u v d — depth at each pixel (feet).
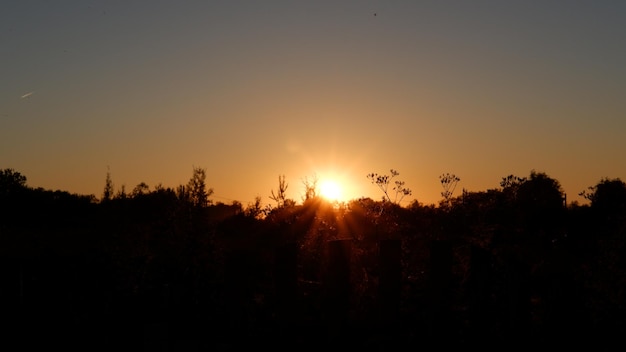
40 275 26.91
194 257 33.27
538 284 34.30
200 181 42.50
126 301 29.76
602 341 32.53
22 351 25.62
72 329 27.02
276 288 28.58
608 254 34.06
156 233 36.37
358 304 33.22
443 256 32.32
